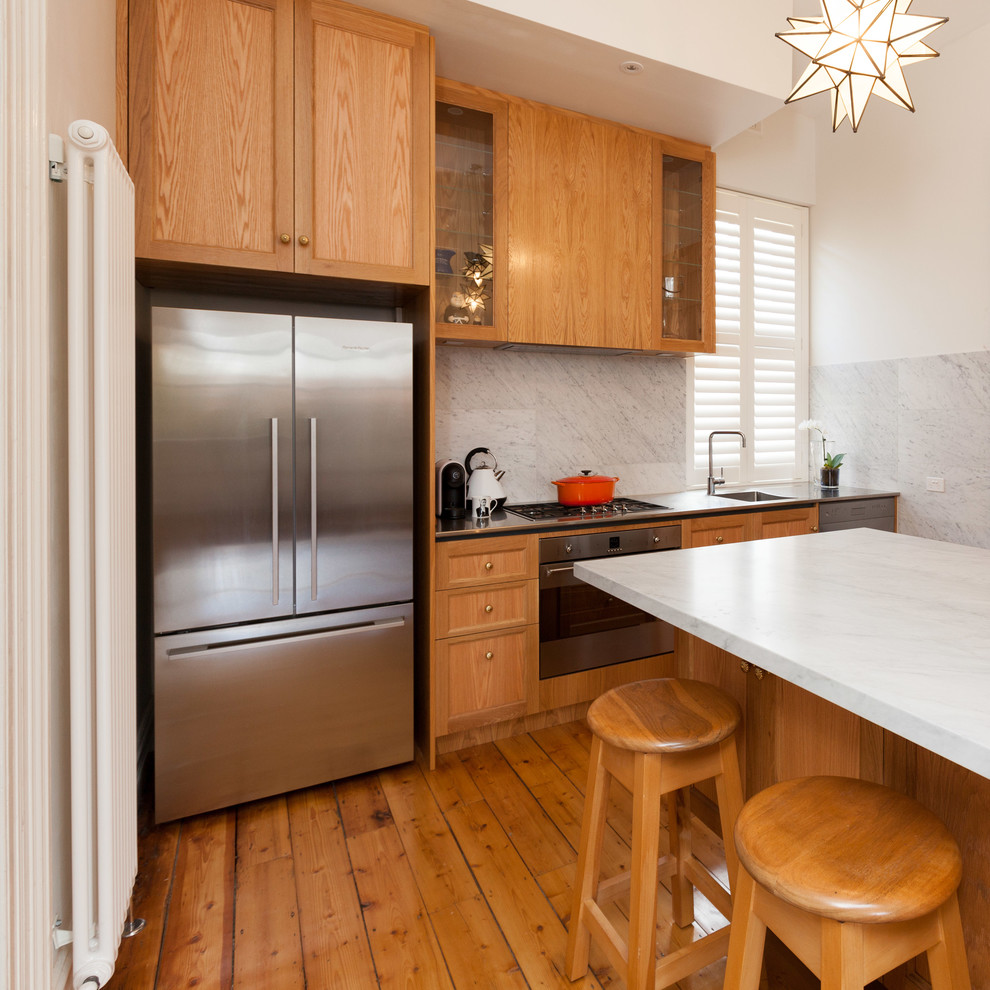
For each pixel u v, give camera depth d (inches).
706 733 46.3
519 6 85.2
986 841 41.6
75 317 47.1
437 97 98.3
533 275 107.0
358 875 68.7
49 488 47.9
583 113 111.0
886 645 39.7
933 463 139.2
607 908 64.4
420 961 57.4
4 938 34.9
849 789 40.1
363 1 82.5
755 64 104.0
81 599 47.5
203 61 75.6
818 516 132.4
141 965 57.0
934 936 33.9
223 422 76.2
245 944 59.3
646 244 117.6
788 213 162.1
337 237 83.3
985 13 123.1
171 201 74.2
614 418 137.8
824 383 163.0
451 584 93.4
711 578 57.4
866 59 51.4
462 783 87.8
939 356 137.3
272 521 79.0
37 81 41.1
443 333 99.7
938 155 136.2
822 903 30.7
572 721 108.3
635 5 93.3
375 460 85.7
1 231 35.7
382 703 88.3
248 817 79.7
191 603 75.7
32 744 39.4
